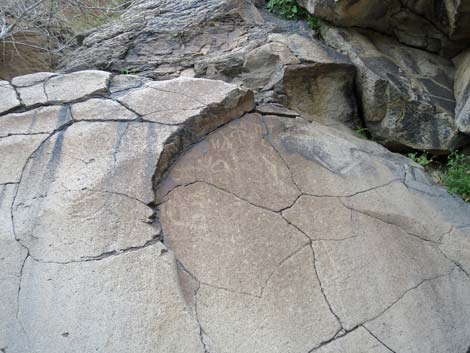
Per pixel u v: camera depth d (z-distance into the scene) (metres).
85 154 2.54
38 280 2.04
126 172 2.44
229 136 2.84
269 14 4.23
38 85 3.01
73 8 5.52
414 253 2.39
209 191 2.50
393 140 3.35
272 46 3.55
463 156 3.20
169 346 1.86
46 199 2.34
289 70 3.35
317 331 2.02
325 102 3.48
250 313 2.04
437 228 2.54
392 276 2.26
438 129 3.26
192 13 4.14
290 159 2.79
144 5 4.51
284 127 3.03
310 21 3.95
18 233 2.20
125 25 4.18
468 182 2.90
